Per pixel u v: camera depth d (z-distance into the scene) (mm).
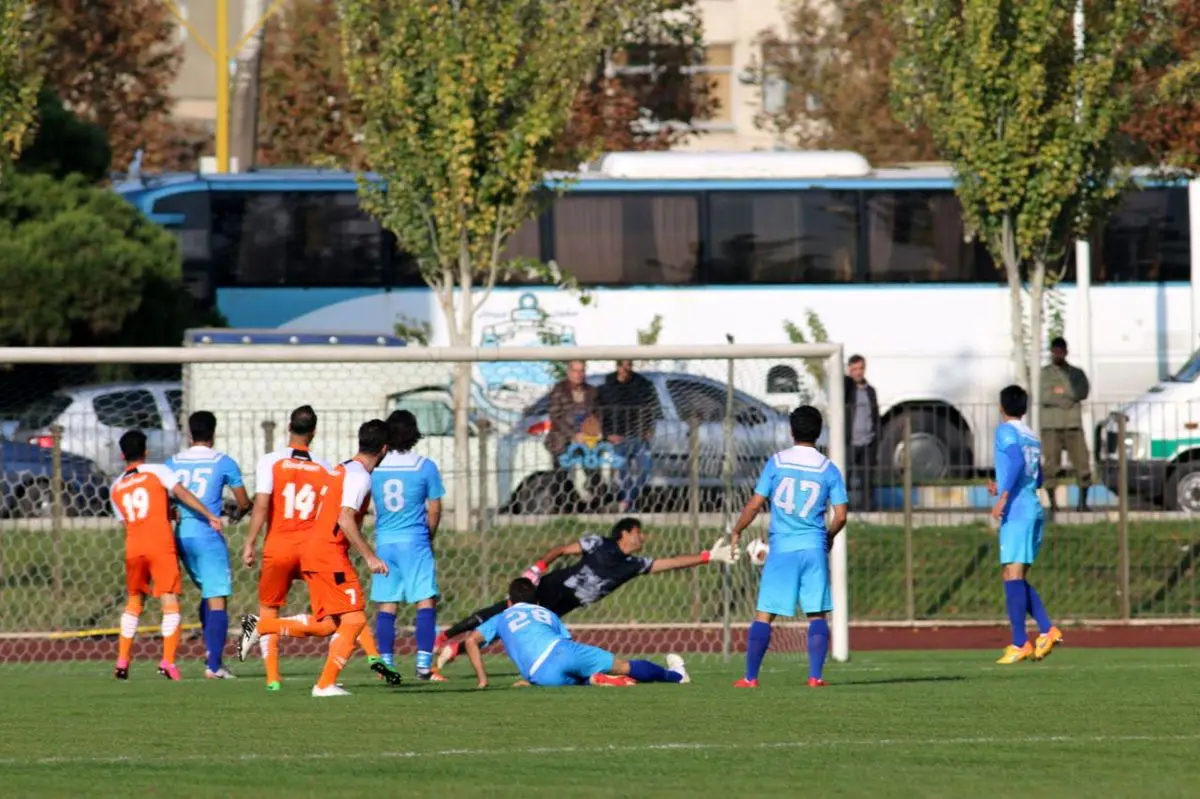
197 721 42656
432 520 56062
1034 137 97312
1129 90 99125
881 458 89500
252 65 149750
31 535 74125
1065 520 84062
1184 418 86188
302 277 116625
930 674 56781
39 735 39938
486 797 30531
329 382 91125
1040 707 44562
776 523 50562
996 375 118188
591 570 56281
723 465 69938
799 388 82750
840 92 170250
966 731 39562
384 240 116562
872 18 168625
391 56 97438
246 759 35531
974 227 100438
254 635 51906
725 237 117938
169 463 59156
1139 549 82750
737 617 68750
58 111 118562
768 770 33719
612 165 118250
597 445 72875
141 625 73375
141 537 57344
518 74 97125
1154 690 49250
